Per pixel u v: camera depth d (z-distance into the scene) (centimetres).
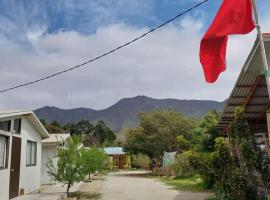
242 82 1157
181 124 4112
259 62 1025
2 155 1545
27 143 1944
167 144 4094
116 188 2314
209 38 773
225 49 785
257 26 795
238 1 771
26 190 1867
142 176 3828
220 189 1194
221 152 1184
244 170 1133
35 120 1964
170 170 3500
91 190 2175
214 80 781
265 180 1080
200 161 1223
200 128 3056
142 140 4181
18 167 1747
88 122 9950
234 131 1141
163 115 4184
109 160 5578
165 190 2145
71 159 1864
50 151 2698
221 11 770
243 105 1354
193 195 1848
